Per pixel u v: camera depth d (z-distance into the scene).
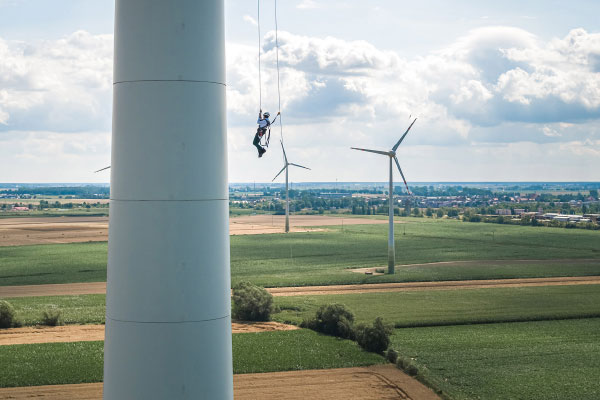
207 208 11.74
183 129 11.51
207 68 11.78
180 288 11.45
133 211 11.52
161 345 11.40
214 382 11.79
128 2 11.59
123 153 11.62
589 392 36.09
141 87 11.49
